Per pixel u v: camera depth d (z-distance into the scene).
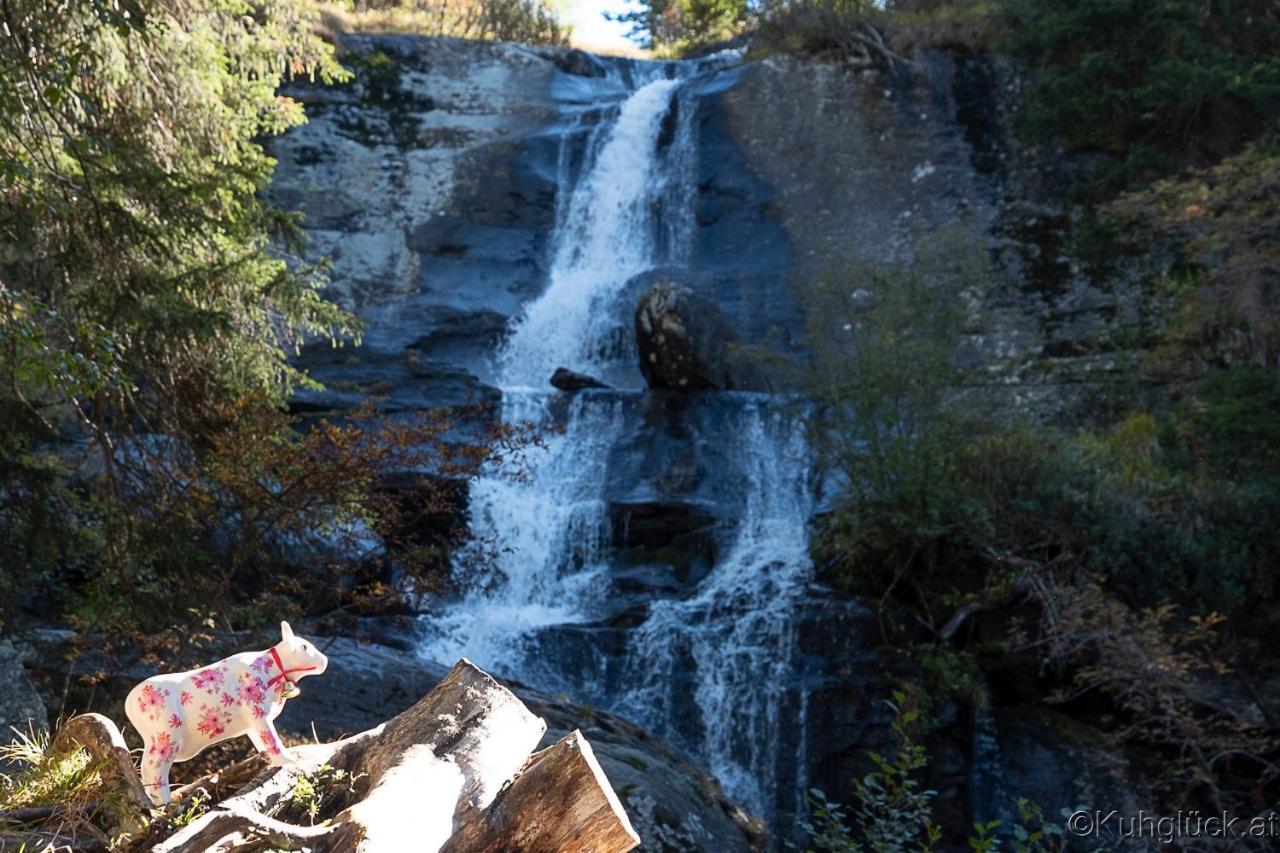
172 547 9.15
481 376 22.22
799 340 21.55
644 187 25.27
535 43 33.09
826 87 24.73
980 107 23.72
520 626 14.09
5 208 8.25
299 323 10.34
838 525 14.84
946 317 16.23
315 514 9.49
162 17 8.99
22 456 9.45
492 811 3.10
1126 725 12.76
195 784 3.44
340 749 3.49
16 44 7.39
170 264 9.41
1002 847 12.32
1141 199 16.72
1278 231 15.87
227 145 9.94
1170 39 21.22
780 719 13.38
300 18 11.16
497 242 24.69
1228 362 15.96
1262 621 13.24
